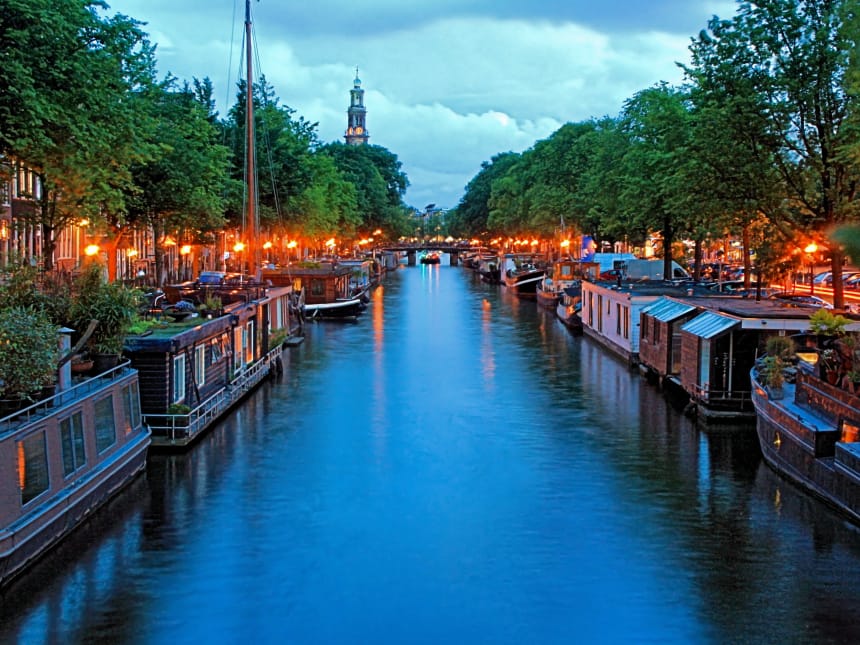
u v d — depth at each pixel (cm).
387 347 4997
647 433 2888
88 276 2408
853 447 1952
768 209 3575
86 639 1522
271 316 4809
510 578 1769
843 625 1573
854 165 3117
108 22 2827
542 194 9588
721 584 1736
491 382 3847
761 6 3400
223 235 8044
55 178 2703
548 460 2584
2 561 1589
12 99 2469
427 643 1518
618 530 2019
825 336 2683
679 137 4803
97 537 1961
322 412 3231
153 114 4447
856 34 3023
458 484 2364
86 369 2220
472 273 14525
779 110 3400
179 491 2281
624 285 5038
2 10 2445
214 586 1727
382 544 1944
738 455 2609
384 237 15375
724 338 2959
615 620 1596
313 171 8638
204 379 3058
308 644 1516
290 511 2148
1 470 1608
